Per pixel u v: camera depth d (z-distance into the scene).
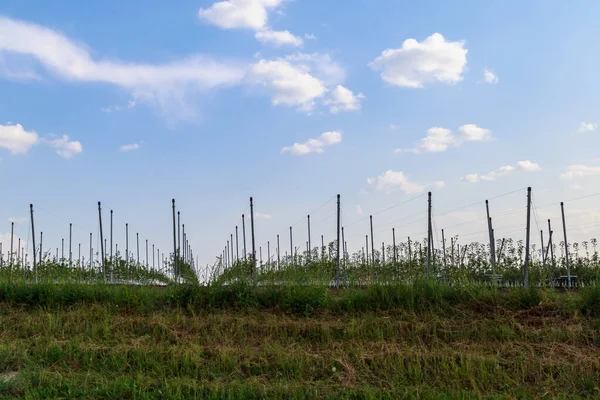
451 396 9.32
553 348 11.59
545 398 9.53
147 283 18.34
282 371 10.80
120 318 13.92
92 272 24.08
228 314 14.47
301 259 23.89
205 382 10.10
